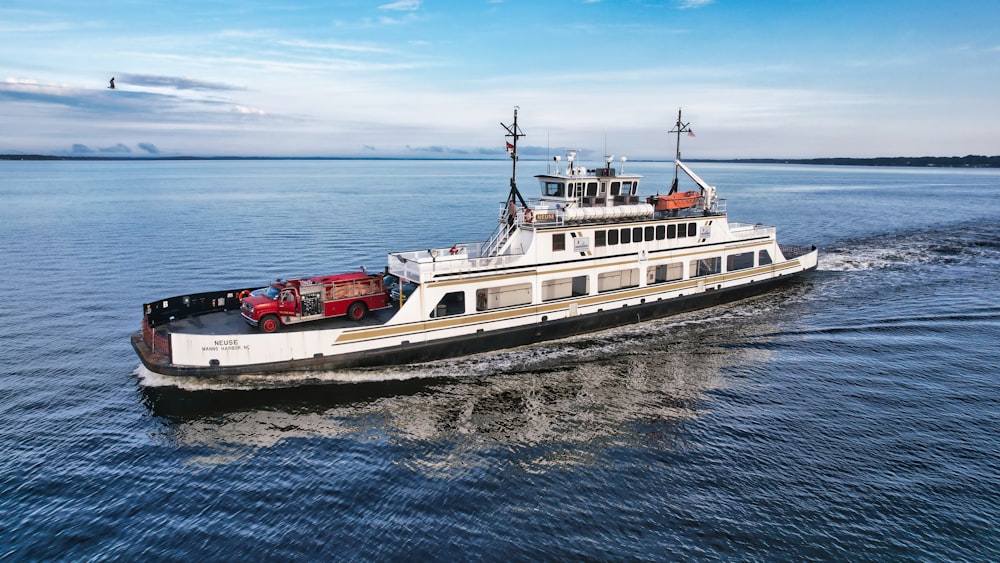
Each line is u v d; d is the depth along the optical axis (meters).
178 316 32.94
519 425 26.06
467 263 32.50
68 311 43.19
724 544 18.58
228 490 21.53
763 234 46.03
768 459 23.11
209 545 18.70
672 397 28.62
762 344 35.50
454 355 32.94
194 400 27.89
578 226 35.94
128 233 80.50
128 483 21.95
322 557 18.17
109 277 54.09
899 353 33.56
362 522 19.75
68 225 88.88
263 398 28.08
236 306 35.00
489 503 20.67
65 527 19.52
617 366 32.41
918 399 27.83
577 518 19.84
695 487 21.42
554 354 34.00
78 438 25.00
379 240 75.44
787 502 20.52
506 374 31.28
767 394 28.73
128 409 27.47
